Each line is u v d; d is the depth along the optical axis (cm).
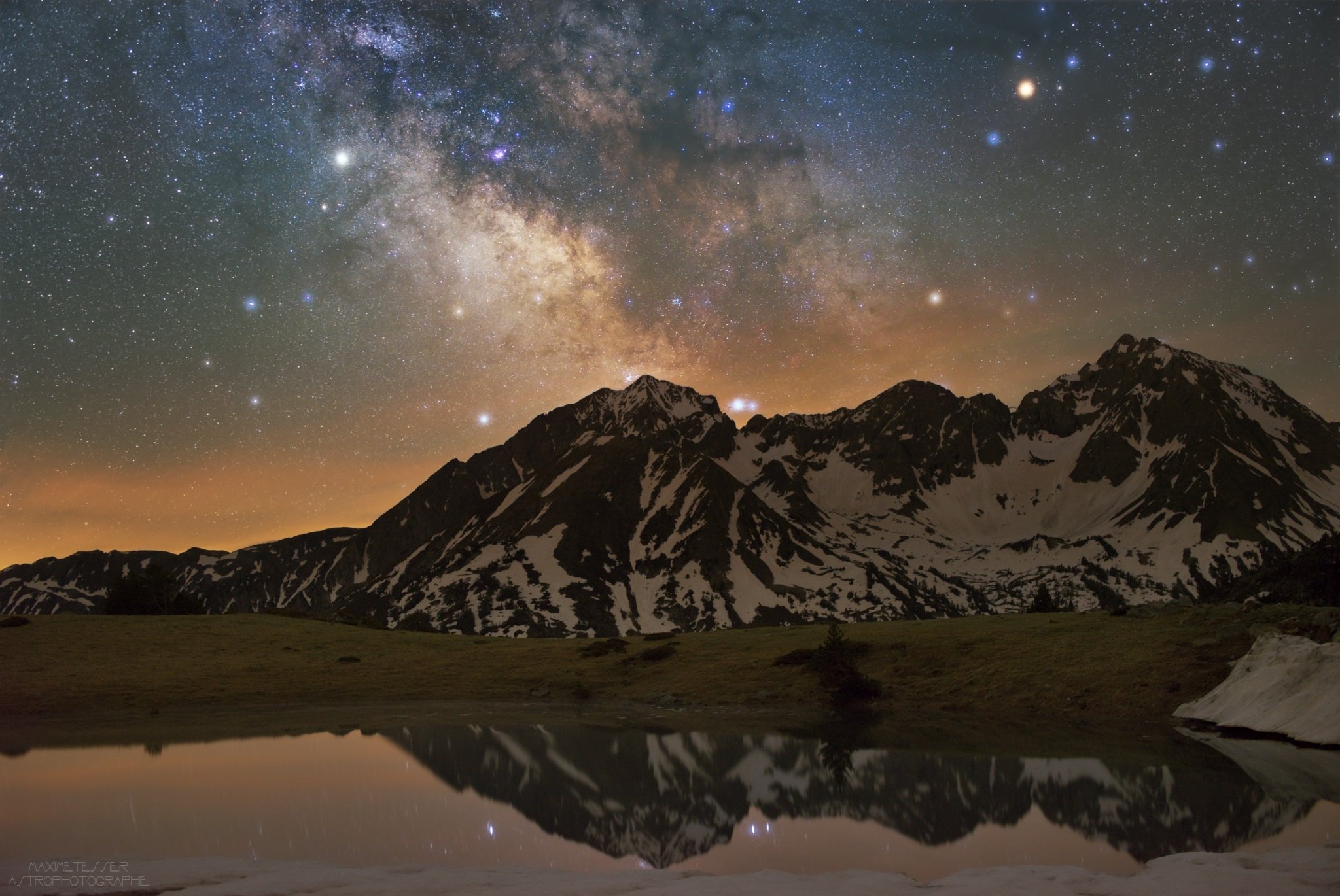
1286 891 1138
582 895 1270
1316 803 2119
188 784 2848
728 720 4566
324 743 3866
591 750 3572
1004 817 2134
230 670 6862
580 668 6731
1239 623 4675
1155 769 2670
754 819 2236
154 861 1590
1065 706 4241
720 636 7462
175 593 11450
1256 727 3394
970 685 4847
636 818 2284
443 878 1416
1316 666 3497
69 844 2002
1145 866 1440
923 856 1792
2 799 2586
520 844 1995
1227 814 2036
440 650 7962
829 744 3556
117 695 5941
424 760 3341
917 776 2741
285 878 1409
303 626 9156
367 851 1939
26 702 5684
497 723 4600
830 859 1800
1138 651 4650
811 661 5678
